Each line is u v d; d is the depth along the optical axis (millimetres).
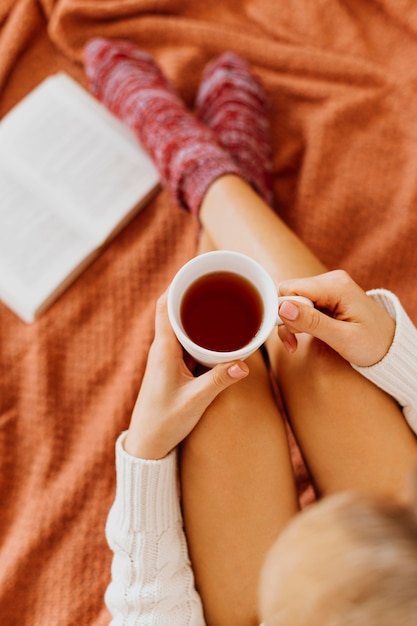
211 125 1053
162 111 973
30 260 984
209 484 622
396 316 607
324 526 310
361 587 277
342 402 626
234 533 621
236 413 624
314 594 294
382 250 951
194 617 616
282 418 680
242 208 794
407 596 261
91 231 993
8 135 1041
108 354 955
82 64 1089
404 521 291
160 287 980
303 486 852
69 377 949
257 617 623
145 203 1021
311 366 639
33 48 1088
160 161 947
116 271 990
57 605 848
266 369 692
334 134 1006
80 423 935
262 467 625
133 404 912
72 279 988
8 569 858
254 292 543
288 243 739
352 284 582
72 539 875
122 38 1089
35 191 1015
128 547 622
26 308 967
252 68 1082
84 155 1027
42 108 1051
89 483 895
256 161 1004
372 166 990
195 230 986
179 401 577
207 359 521
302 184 993
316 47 1061
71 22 1063
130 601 613
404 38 1046
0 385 948
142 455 603
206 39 1076
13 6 1075
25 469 924
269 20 1069
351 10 1063
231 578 626
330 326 551
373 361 600
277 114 1064
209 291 555
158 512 619
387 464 625
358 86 1034
